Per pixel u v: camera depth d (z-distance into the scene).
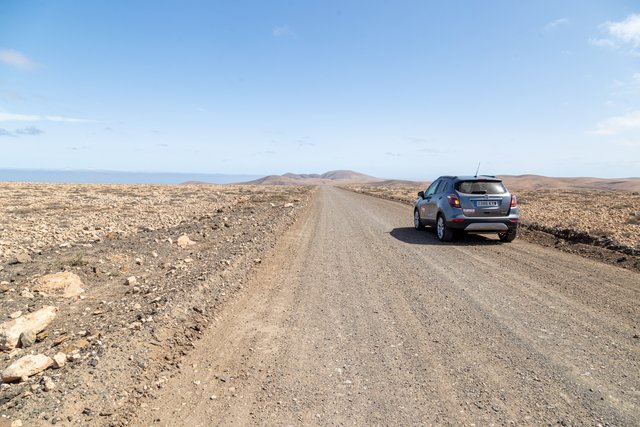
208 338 4.86
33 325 4.86
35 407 3.22
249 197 33.38
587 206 23.25
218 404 3.44
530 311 5.75
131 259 8.73
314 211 21.80
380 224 16.22
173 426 3.12
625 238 10.66
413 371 4.02
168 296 5.95
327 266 8.66
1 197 27.05
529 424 3.12
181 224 14.91
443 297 6.47
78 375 3.71
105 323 5.11
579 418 3.19
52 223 14.54
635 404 3.39
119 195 32.41
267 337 4.91
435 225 12.73
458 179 11.80
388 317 5.59
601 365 4.10
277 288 7.00
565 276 7.68
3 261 8.34
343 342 4.76
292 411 3.34
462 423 3.14
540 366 4.09
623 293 6.54
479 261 9.17
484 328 5.14
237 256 8.89
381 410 3.34
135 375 3.84
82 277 7.36
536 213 18.56
